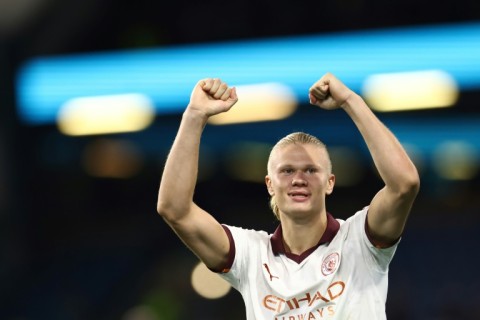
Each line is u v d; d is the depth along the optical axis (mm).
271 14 42000
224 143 42969
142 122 40656
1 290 42500
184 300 40188
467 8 39469
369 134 11180
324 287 11367
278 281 11625
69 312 42156
